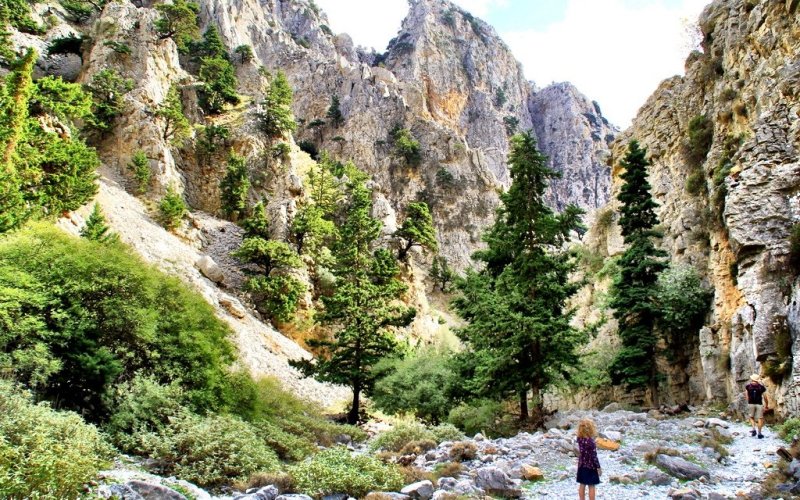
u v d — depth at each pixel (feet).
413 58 529.04
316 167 247.50
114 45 211.20
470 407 74.90
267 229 182.91
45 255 54.29
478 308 72.49
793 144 70.28
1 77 142.20
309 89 400.47
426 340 194.70
